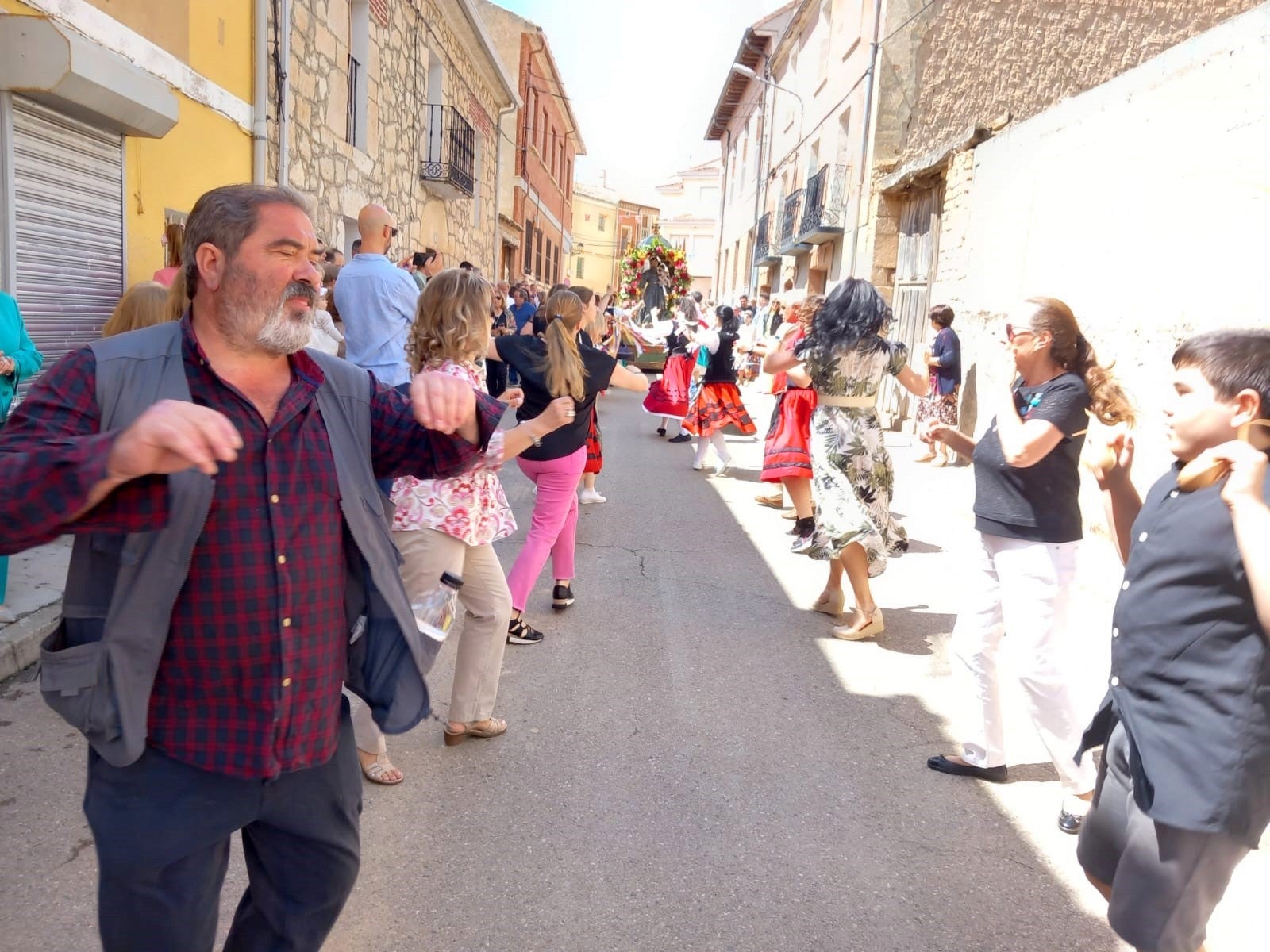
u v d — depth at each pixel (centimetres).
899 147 1404
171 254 539
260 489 175
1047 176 853
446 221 1822
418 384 184
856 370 515
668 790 356
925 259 1267
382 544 198
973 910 293
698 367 1218
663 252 2225
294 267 176
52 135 609
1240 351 204
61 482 137
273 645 176
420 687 200
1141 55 1373
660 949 267
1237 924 290
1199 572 201
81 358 168
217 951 256
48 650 167
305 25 1020
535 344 478
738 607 576
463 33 1797
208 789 176
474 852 310
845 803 354
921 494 902
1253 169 553
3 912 266
